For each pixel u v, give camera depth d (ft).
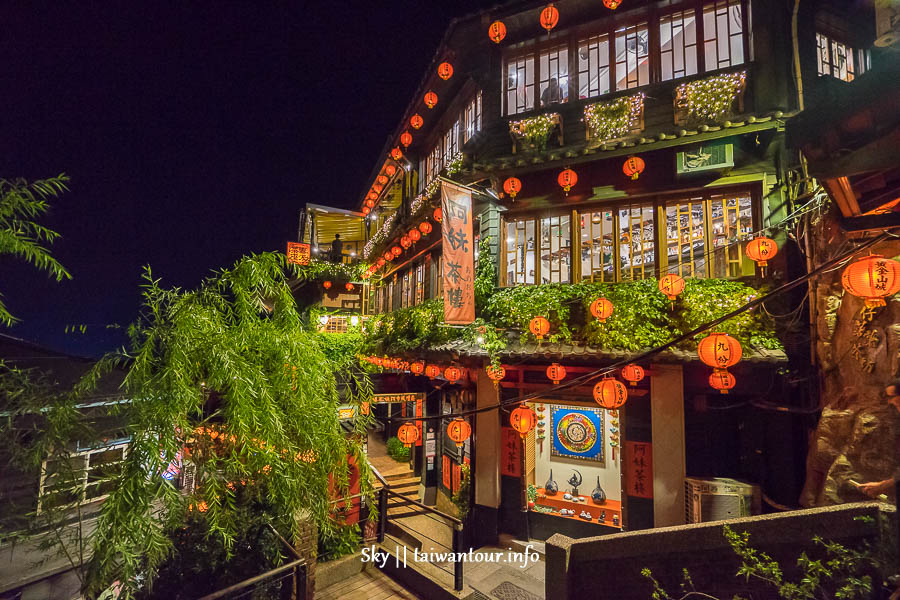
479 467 30.86
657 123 27.96
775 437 24.70
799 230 24.17
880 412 17.26
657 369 26.21
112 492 11.56
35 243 12.30
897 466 16.40
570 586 16.49
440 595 21.57
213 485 13.15
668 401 25.79
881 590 11.85
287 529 17.90
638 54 29.37
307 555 19.66
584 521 28.86
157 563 13.56
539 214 31.24
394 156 47.96
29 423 15.93
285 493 13.50
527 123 30.89
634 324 25.48
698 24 27.73
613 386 20.99
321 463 15.08
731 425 26.30
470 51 37.17
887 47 18.70
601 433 30.30
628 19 29.76
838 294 21.03
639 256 28.19
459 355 28.19
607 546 16.37
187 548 15.99
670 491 25.32
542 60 32.55
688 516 24.54
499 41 30.86
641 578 15.80
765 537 14.26
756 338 23.31
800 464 23.76
